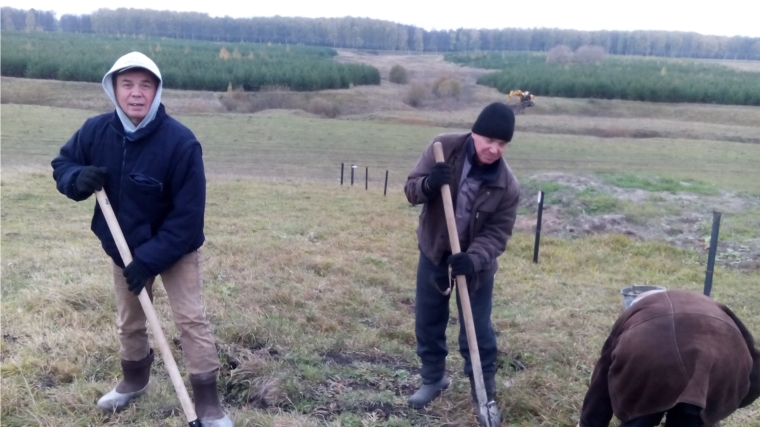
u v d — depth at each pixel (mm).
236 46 113312
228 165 26547
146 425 3426
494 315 6125
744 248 10203
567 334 5543
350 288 6453
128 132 3086
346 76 64312
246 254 7875
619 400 2658
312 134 36969
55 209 11523
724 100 59625
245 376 4086
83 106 45625
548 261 9094
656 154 33250
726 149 35719
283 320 5266
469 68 99312
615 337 2881
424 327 3906
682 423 2545
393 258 8492
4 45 71750
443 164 3387
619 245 10391
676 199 13453
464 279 3416
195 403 3389
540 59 115625
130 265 3031
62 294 5344
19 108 39156
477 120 3414
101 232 3279
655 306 2732
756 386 2785
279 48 119375
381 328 5340
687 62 108688
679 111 55750
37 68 56250
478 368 3449
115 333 4566
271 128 38594
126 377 3635
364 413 3830
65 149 3285
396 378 4387
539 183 14438
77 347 4305
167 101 51375
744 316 6598
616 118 52812
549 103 57906
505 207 3611
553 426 3777
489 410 3449
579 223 11820
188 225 3129
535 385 4281
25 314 4922
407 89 60531
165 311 5211
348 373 4379
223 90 58750
